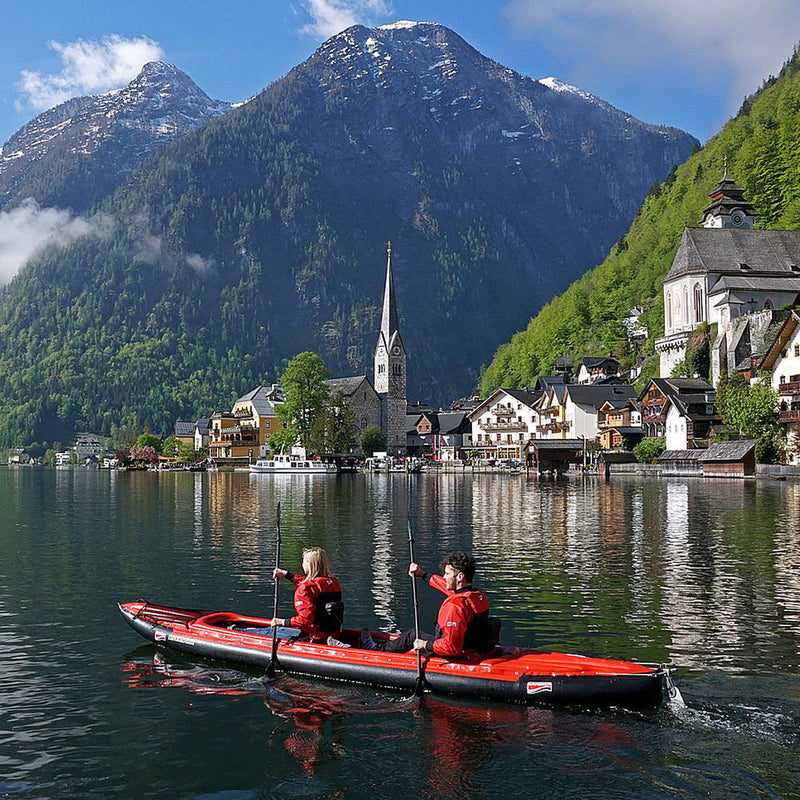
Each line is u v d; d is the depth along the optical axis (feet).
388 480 337.31
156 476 451.53
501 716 44.16
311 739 42.11
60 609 70.64
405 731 42.68
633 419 406.62
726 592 74.18
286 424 496.64
